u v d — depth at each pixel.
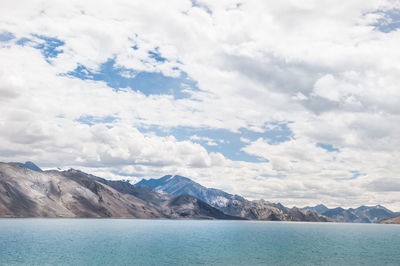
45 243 131.50
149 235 193.50
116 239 159.00
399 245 160.75
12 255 100.12
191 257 102.69
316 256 112.12
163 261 94.12
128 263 90.00
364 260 104.81
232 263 92.81
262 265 90.44
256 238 192.12
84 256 100.38
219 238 183.88
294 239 192.62
